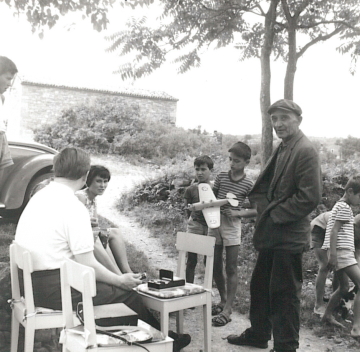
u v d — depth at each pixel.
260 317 4.18
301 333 4.66
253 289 4.20
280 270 3.73
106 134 23.91
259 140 30.34
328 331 4.66
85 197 4.60
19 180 6.88
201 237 4.05
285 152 3.85
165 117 35.00
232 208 4.89
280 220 3.68
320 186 3.63
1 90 4.76
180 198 11.63
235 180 5.03
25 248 3.13
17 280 3.41
